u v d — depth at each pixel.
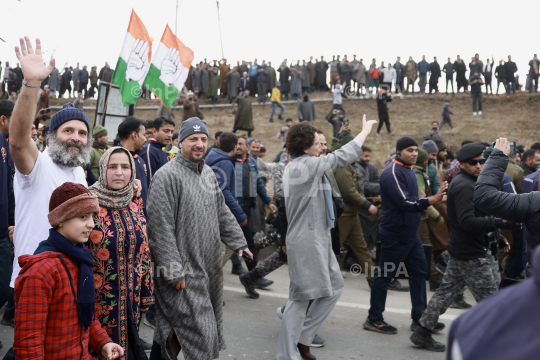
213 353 3.02
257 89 25.56
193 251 2.98
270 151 19.97
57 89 25.39
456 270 3.92
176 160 3.07
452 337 0.82
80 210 2.12
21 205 2.65
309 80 25.56
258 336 4.19
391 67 24.81
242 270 6.52
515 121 22.75
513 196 2.87
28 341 1.95
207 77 24.84
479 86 23.39
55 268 2.04
